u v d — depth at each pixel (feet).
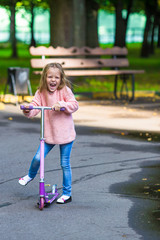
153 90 65.10
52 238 16.39
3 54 168.55
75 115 45.03
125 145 31.94
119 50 58.90
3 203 20.21
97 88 64.64
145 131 36.83
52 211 19.20
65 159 20.36
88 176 24.45
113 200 20.62
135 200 20.62
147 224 17.70
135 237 16.47
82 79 68.69
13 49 143.84
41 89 20.18
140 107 51.29
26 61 126.72
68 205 19.97
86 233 16.83
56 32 61.46
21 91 50.93
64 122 20.07
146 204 20.06
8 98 54.13
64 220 18.13
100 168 26.05
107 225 17.61
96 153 29.63
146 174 24.93
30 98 52.85
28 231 17.02
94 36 77.87
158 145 32.01
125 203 20.20
